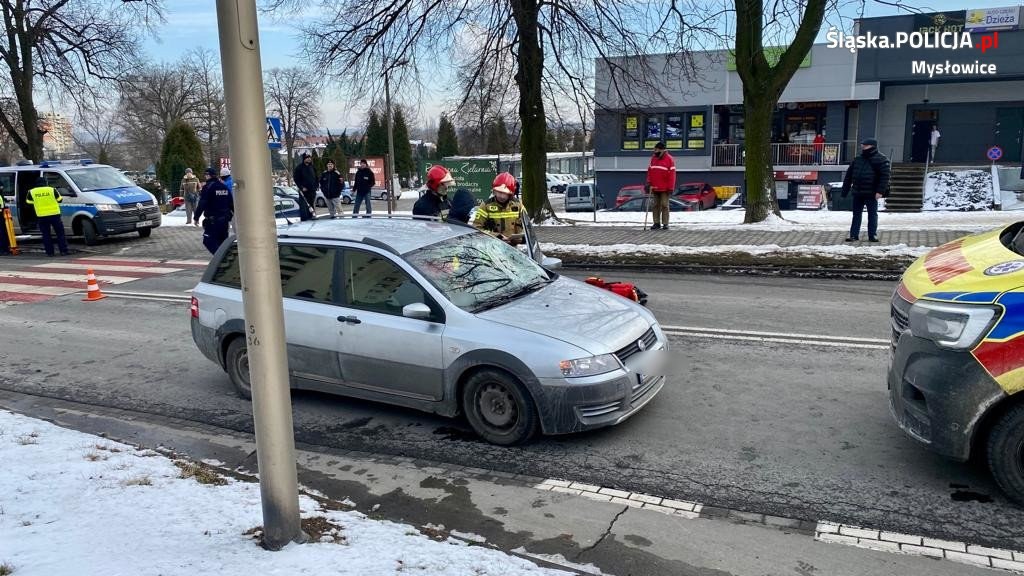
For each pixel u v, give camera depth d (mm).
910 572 3488
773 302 9289
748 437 5125
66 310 10781
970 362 3871
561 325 5164
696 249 12672
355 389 5777
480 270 5855
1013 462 3934
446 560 3295
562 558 3740
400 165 73500
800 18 15461
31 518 3711
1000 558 3570
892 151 34188
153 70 63906
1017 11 29656
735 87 34656
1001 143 32531
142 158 83312
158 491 4117
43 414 6414
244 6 2926
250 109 3004
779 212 17219
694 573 3551
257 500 4000
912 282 4512
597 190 38281
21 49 25344
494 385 5160
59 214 16391
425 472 4883
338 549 3373
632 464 4809
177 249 16844
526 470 4820
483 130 18406
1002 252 4320
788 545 3768
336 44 16812
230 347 6527
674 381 6348
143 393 6867
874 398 5734
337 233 6125
